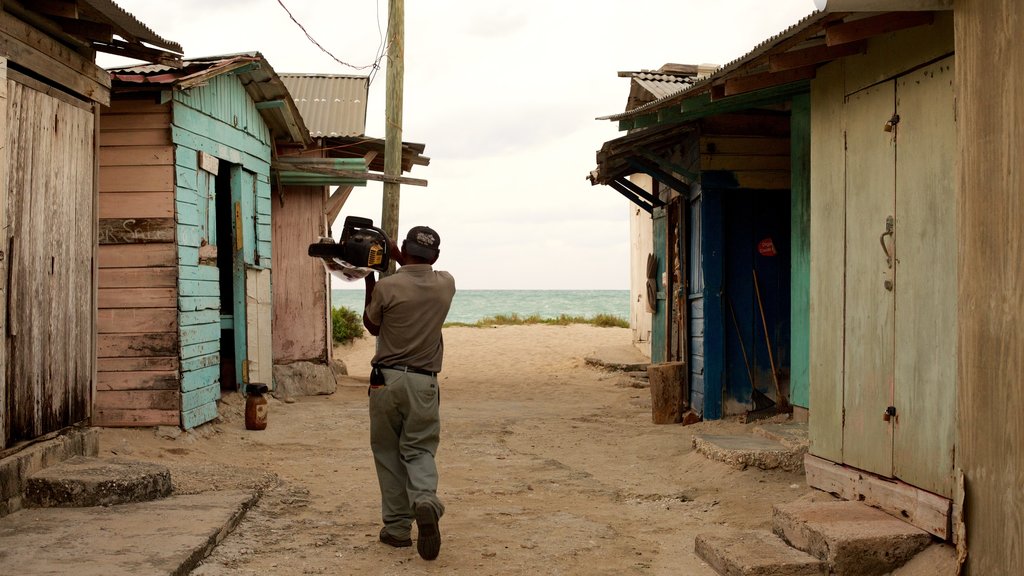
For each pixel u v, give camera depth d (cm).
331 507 654
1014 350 407
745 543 530
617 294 15550
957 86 451
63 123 657
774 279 1053
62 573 440
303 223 1455
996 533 420
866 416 560
